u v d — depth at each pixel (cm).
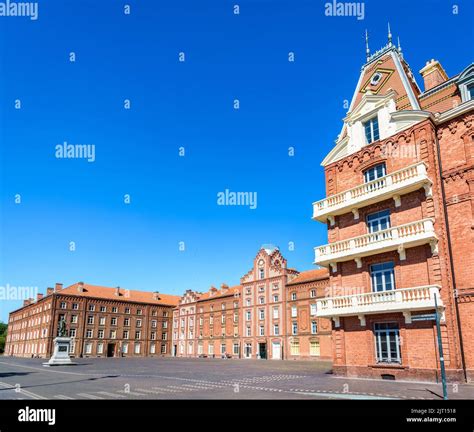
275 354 7025
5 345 12038
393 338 2372
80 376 2933
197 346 9125
